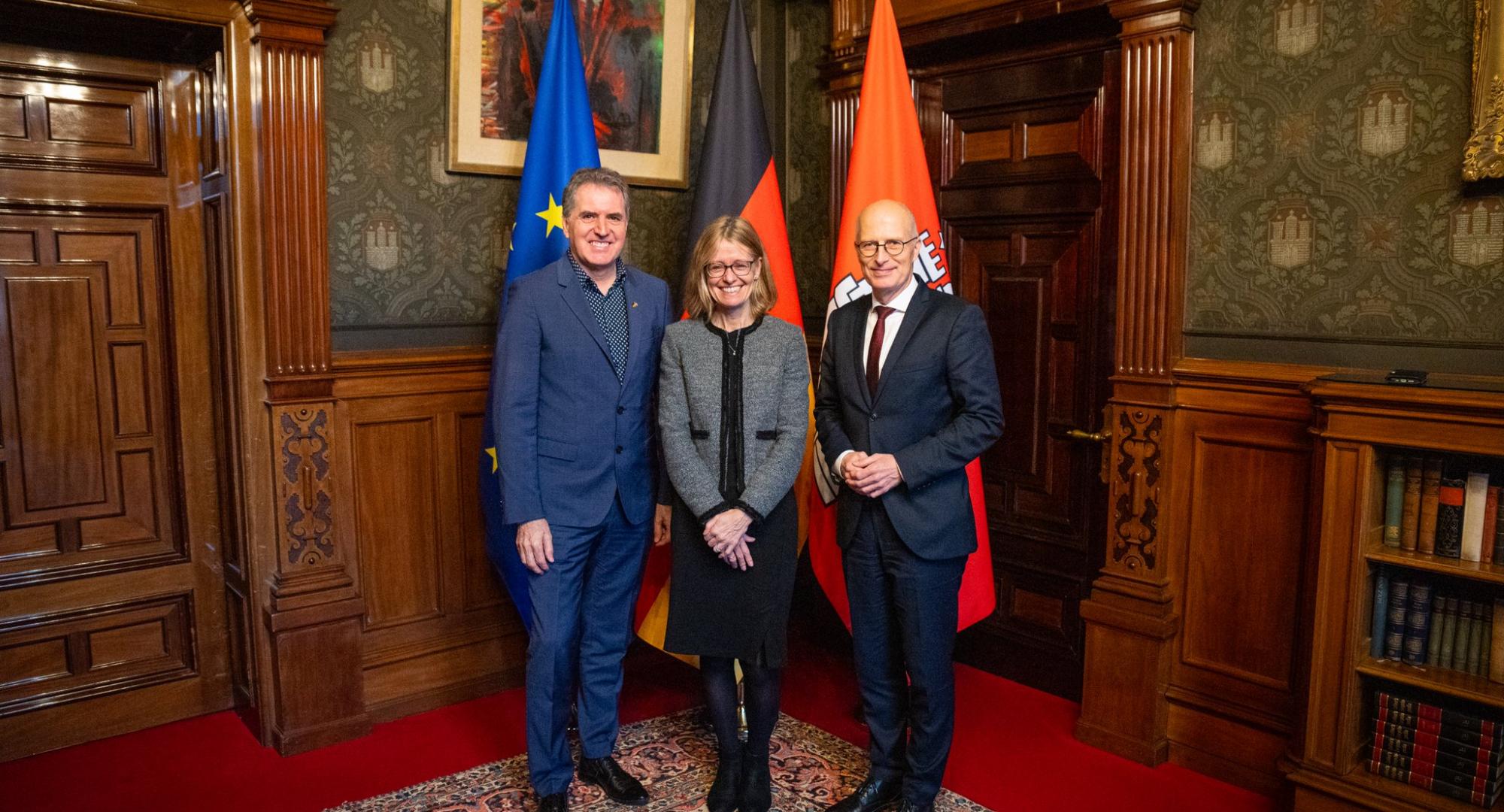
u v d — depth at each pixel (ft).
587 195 7.82
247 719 10.09
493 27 10.48
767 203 10.49
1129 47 9.09
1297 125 8.39
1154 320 9.16
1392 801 7.41
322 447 9.55
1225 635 9.02
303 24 9.02
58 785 8.77
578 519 8.00
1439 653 7.50
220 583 10.34
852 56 11.64
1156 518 9.25
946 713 7.77
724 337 7.82
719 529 7.43
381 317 10.14
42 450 9.34
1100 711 9.64
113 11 8.35
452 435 10.54
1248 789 8.84
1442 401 6.86
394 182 10.11
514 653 11.12
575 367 7.98
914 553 7.47
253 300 9.25
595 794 8.60
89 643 9.67
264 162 8.97
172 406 9.95
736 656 7.75
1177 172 8.95
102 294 9.53
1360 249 8.13
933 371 7.61
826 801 8.47
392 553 10.24
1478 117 7.34
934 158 11.68
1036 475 11.04
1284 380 8.36
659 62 11.82
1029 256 10.89
